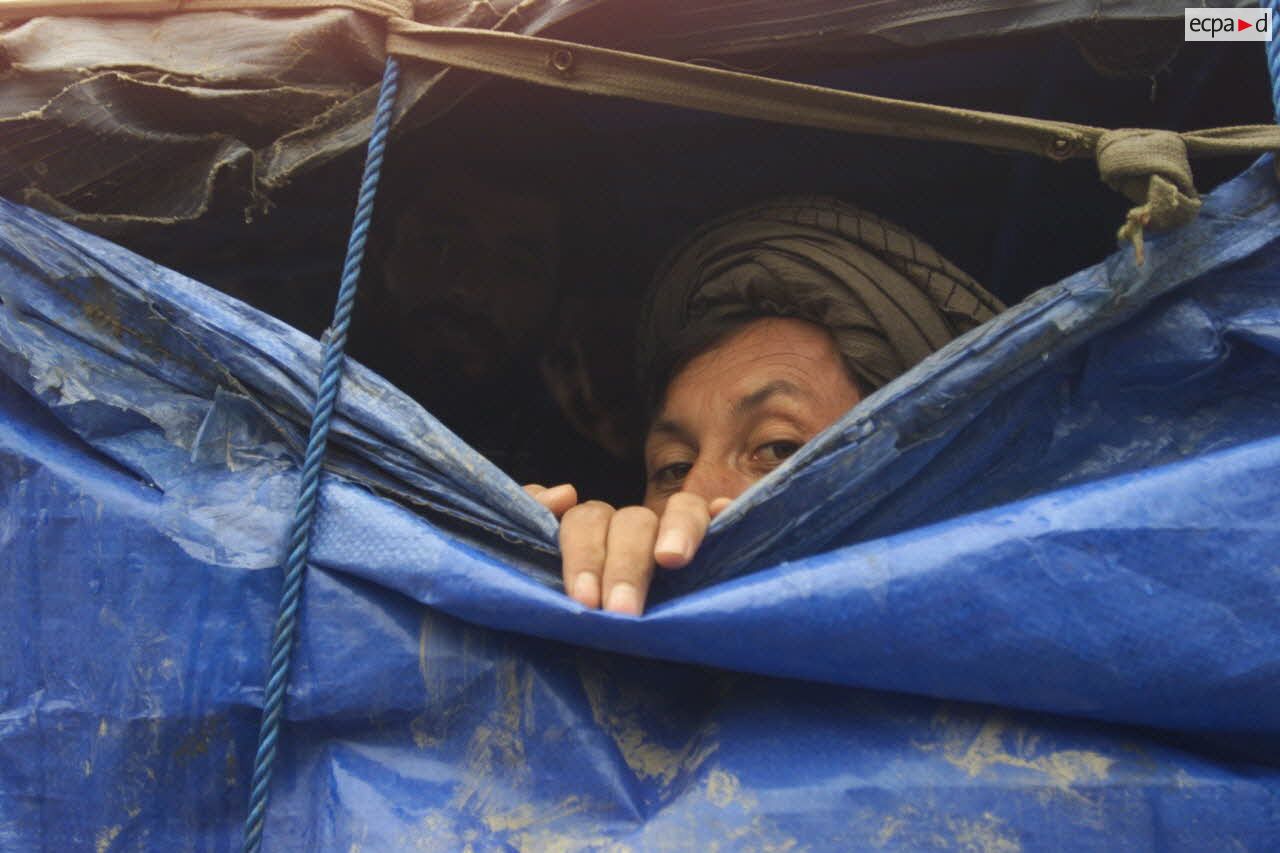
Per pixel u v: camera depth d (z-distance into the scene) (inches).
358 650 33.2
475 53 38.9
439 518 35.5
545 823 31.6
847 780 31.2
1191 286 34.6
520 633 33.4
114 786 34.3
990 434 34.7
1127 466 34.8
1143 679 31.0
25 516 36.5
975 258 58.4
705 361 47.4
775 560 34.4
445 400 56.9
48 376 37.0
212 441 36.2
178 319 37.1
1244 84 47.9
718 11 39.8
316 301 53.6
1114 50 39.2
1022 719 32.1
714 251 48.8
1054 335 33.8
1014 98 49.9
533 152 53.7
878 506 34.5
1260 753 32.9
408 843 31.4
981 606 31.0
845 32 39.4
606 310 57.8
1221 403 35.0
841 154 55.1
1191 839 30.8
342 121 40.5
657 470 48.3
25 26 41.9
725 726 32.6
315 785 33.0
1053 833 30.6
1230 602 31.1
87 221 41.7
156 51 41.6
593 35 40.3
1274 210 34.7
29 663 35.8
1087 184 54.4
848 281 45.9
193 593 34.4
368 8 39.9
